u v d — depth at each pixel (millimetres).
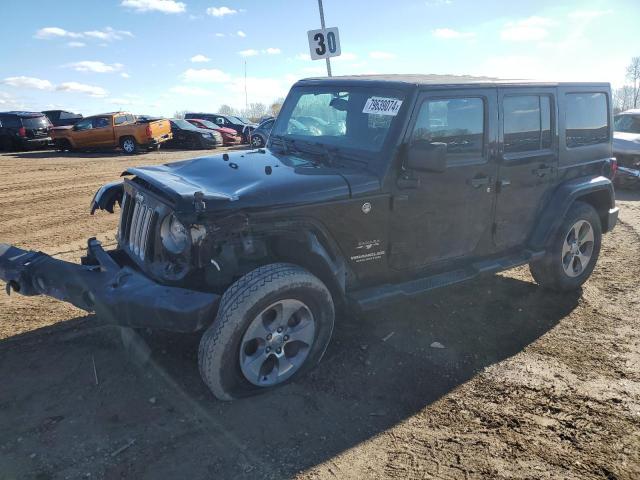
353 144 3855
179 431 2982
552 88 4668
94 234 7488
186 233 3119
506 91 4250
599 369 3791
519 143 4434
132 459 2752
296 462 2771
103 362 3688
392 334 4270
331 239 3492
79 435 2928
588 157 5152
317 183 3383
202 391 3371
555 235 4867
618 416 3225
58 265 3432
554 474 2719
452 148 3951
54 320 4344
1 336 4039
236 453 2820
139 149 21656
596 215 5172
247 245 3178
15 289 3604
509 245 4676
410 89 3688
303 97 4562
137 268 3650
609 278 5707
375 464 2771
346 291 3783
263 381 3326
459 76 4508
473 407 3309
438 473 2715
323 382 3527
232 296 3043
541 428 3102
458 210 4102
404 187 3707
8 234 7430
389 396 3404
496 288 5363
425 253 4043
